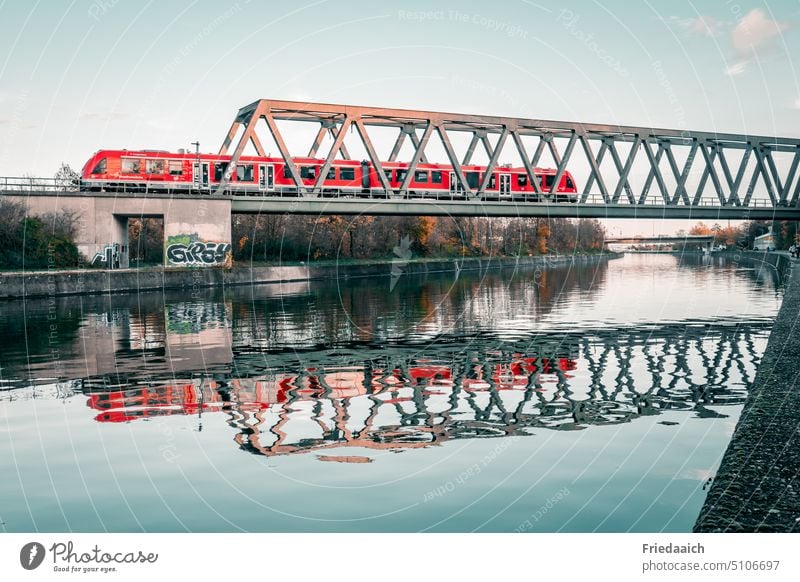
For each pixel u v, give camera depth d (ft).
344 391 57.88
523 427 45.75
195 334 96.84
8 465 38.60
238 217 254.68
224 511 32.19
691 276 255.91
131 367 69.72
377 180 199.41
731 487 28.89
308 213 194.39
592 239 490.90
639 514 31.37
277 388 59.26
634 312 125.29
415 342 88.69
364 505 32.71
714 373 65.31
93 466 38.40
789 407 40.09
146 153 179.11
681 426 45.70
